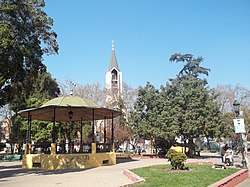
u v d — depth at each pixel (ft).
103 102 166.20
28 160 80.43
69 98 83.71
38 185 42.91
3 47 56.18
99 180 48.08
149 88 122.42
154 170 57.36
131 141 174.50
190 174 49.70
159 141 123.34
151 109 119.96
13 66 62.34
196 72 161.27
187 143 126.21
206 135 110.52
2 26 56.59
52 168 75.92
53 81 154.20
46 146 86.02
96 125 169.78
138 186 37.68
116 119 168.14
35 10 64.80
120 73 268.82
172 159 59.06
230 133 114.11
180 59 164.35
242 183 49.67
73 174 59.06
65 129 127.03
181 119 108.58
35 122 127.34
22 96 89.81
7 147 214.07
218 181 41.57
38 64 69.62
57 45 70.64
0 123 197.26
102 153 82.23
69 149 115.96
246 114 173.99
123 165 79.97
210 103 110.01
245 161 65.36
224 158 75.31
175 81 117.80
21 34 62.23
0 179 51.90
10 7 58.49
